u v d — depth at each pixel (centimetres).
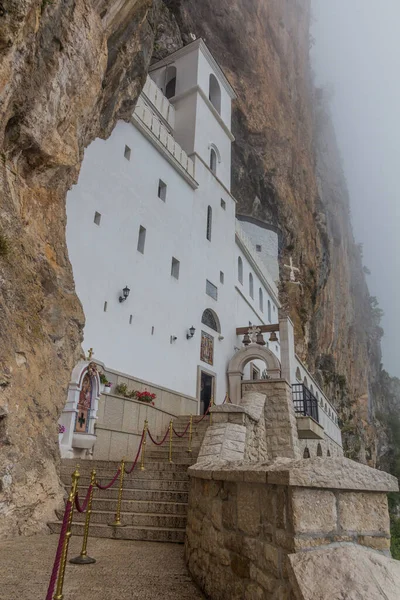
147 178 1487
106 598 351
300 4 5416
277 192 3422
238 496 315
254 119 3319
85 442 897
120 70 1070
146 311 1359
